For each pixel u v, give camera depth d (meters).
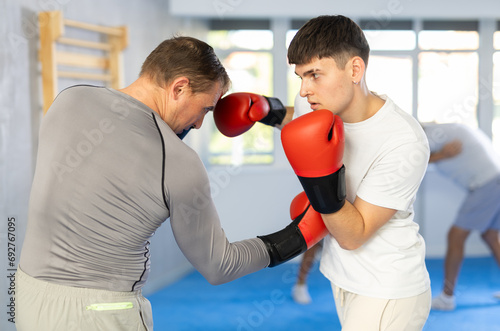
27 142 2.37
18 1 2.28
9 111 2.26
